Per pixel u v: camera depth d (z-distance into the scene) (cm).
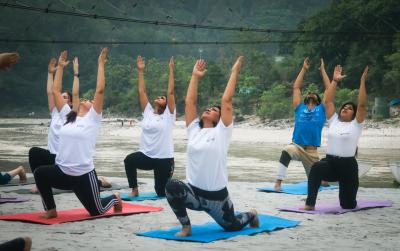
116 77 13062
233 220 688
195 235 672
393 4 6450
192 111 680
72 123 761
